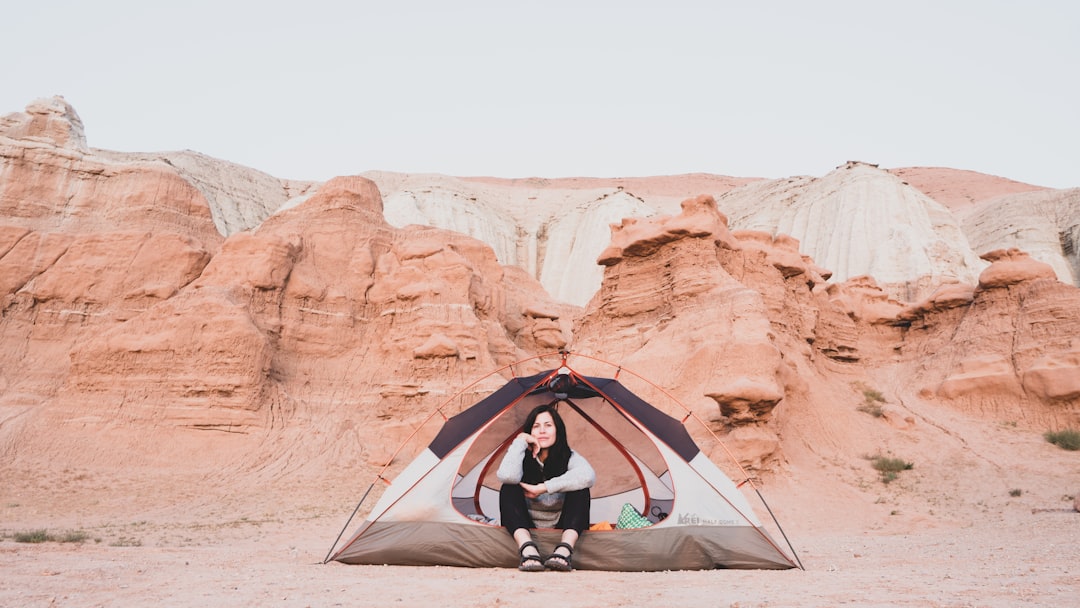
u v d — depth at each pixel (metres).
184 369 35.81
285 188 135.88
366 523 9.27
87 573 7.35
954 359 35.84
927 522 21.75
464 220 114.56
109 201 44.50
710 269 34.53
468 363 40.84
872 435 31.47
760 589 6.44
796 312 36.81
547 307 57.84
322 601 5.58
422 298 43.62
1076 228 99.44
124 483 29.61
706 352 30.55
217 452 33.81
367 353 43.16
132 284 41.25
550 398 10.26
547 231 129.62
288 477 31.89
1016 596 5.72
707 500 9.30
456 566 8.62
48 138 44.88
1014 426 31.33
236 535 19.02
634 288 37.66
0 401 35.16
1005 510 22.84
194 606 5.34
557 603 5.55
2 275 39.75
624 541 8.53
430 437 36.28
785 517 22.44
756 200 122.44
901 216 88.38
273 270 42.00
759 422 26.69
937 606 5.25
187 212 46.00
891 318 41.78
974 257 87.25
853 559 11.07
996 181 171.25
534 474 8.55
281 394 38.09
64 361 38.47
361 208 48.72
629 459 10.70
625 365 32.94
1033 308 34.09
